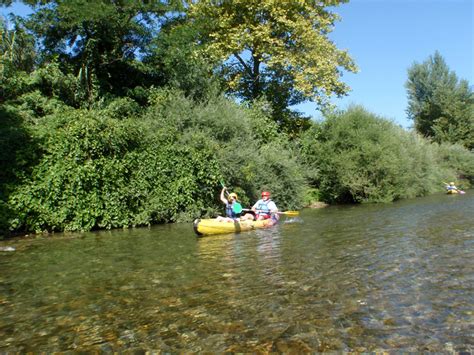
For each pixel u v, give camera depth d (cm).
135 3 2022
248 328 508
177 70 2147
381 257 855
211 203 1748
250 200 1948
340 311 551
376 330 487
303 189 2261
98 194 1466
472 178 4103
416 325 497
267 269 788
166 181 1630
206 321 536
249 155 1878
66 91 1939
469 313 528
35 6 2041
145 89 2131
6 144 1355
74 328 531
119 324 539
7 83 1812
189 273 781
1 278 791
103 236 1305
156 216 1602
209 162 1717
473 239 1012
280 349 449
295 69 2753
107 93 2033
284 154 2169
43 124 1566
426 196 2870
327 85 2694
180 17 2450
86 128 1445
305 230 1306
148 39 2184
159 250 1030
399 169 2544
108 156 1502
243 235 1238
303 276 729
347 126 2558
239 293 645
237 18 2830
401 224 1359
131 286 709
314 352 439
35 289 712
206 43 2620
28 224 1351
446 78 5534
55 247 1118
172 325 527
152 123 1758
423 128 5397
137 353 454
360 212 1861
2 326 545
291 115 3122
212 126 1889
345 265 799
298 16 2723
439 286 641
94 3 1909
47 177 1369
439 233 1130
